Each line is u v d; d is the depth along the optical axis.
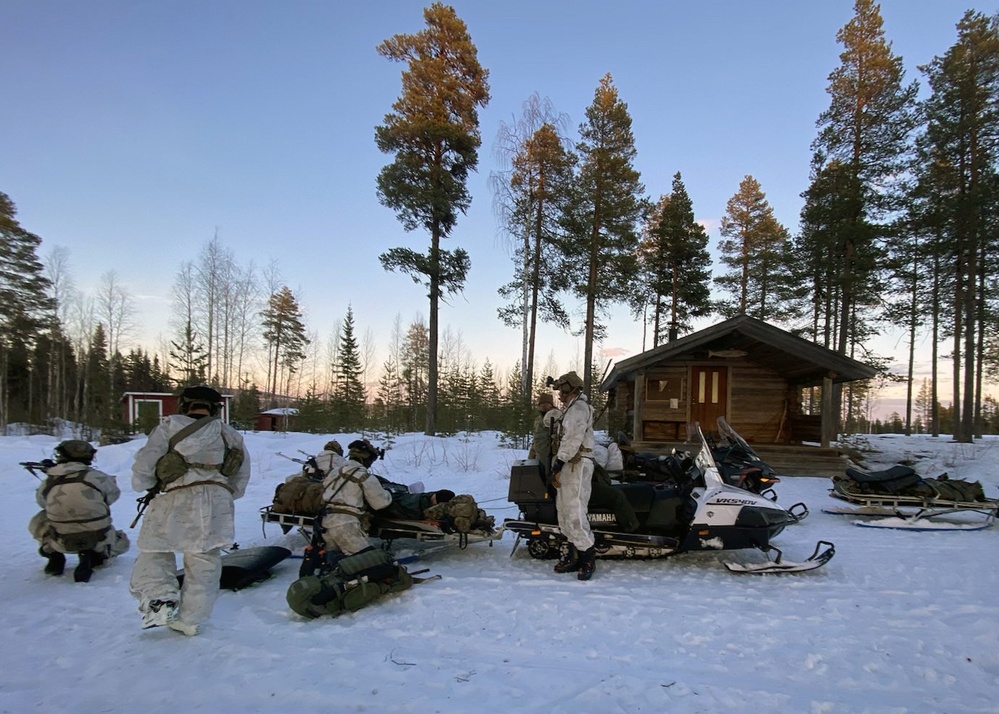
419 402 29.86
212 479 3.74
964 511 8.30
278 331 42.91
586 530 5.06
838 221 20.34
